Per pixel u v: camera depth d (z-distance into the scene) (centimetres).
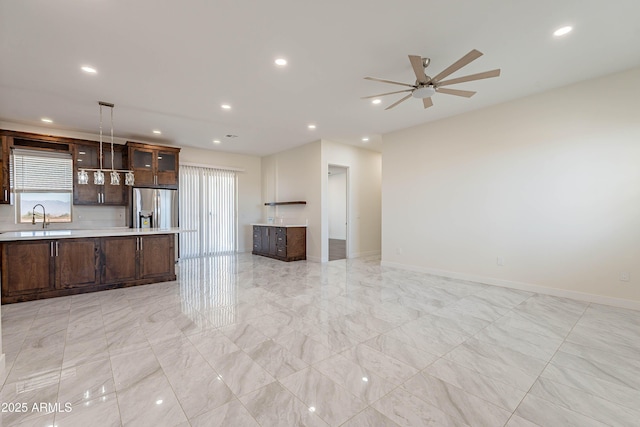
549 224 390
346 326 288
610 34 260
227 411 167
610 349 240
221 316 315
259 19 238
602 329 279
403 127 546
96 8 222
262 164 841
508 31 256
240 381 196
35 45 271
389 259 590
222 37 263
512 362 221
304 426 156
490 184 443
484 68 324
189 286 439
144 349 241
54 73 326
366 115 475
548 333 271
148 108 437
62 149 541
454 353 234
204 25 245
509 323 295
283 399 178
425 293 400
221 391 186
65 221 561
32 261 367
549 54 295
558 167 381
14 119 483
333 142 666
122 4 218
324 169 648
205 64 310
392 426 156
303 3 220
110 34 256
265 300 371
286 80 348
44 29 247
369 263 635
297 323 295
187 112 456
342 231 1147
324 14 233
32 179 528
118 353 234
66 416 163
